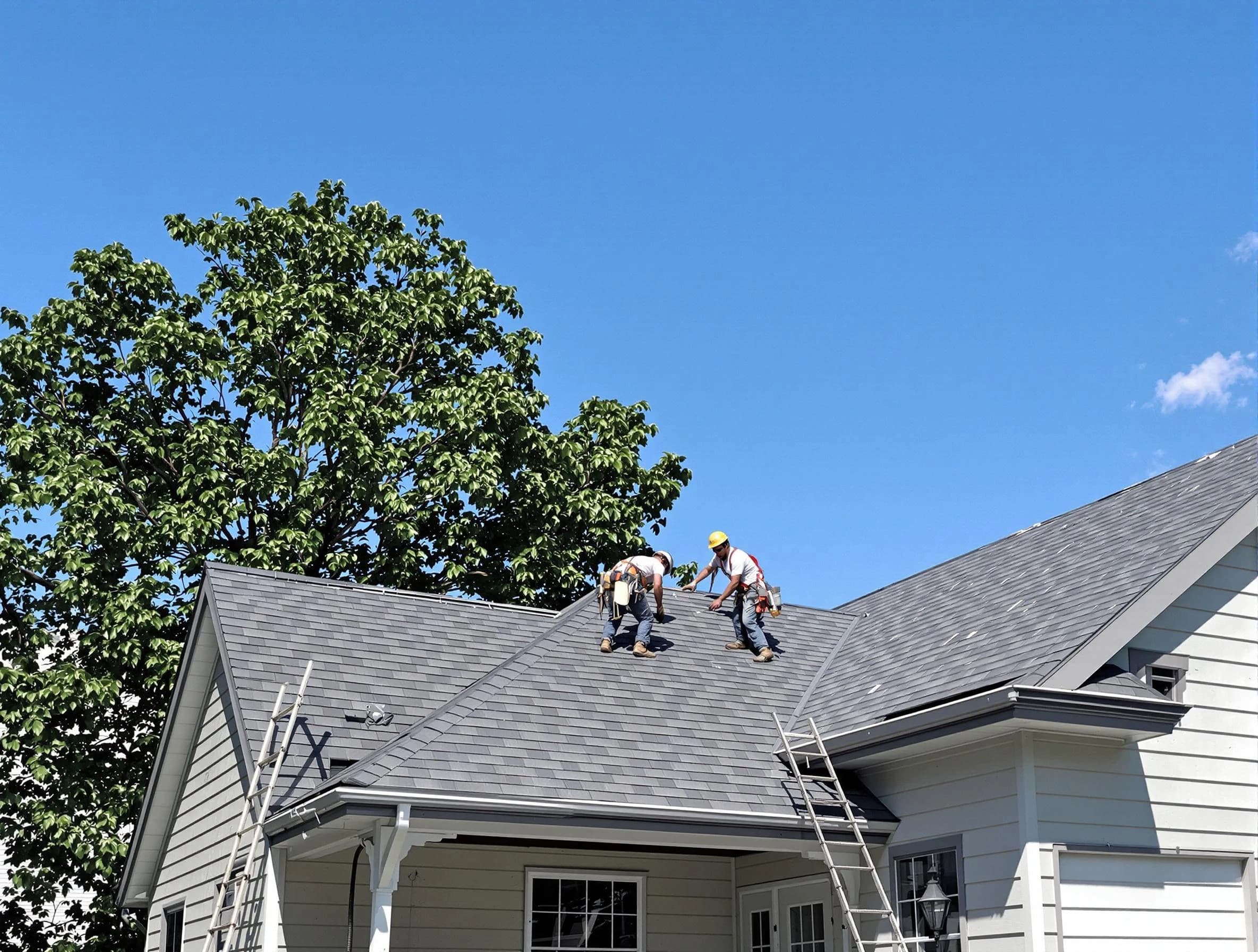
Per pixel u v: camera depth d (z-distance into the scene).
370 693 14.06
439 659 15.25
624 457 26.64
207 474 23.06
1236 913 11.88
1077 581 13.16
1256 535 12.99
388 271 27.81
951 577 16.92
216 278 26.39
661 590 15.82
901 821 12.66
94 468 22.17
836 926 13.21
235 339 25.39
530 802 11.40
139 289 24.47
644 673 14.86
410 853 13.40
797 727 14.24
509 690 13.48
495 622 16.64
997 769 11.58
